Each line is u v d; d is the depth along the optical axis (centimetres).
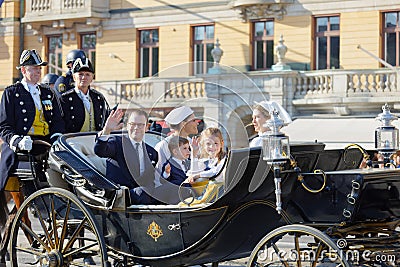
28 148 2473
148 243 2167
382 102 7731
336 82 7944
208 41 8938
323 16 8325
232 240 2122
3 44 10025
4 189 2595
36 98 2723
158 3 9169
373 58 8125
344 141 7150
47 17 9550
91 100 2900
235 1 8575
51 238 2339
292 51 8406
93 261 2775
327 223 2000
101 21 9469
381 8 8088
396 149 2244
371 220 2091
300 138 7438
